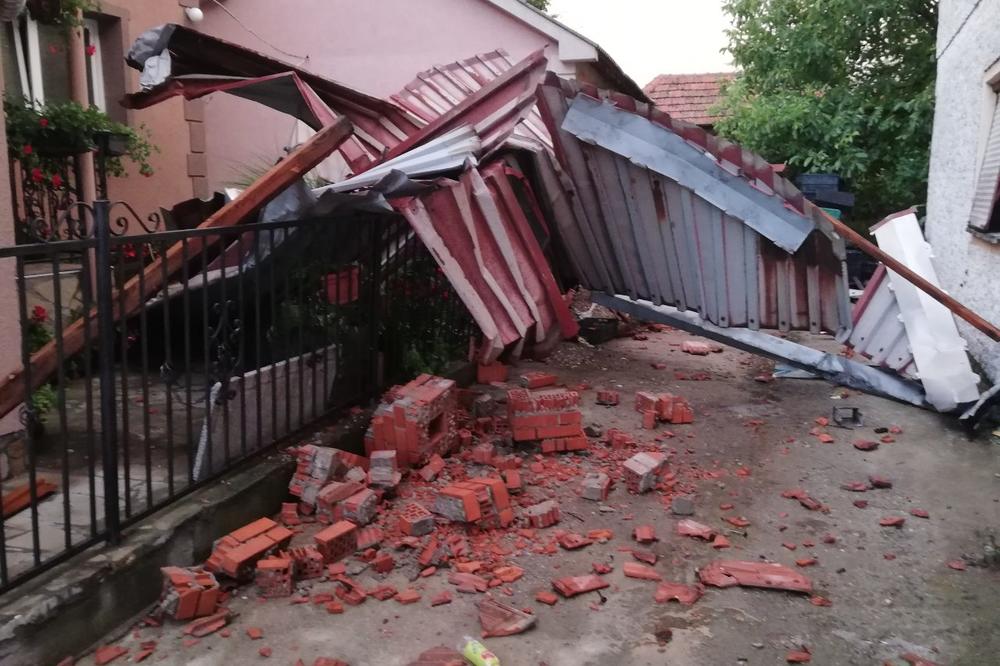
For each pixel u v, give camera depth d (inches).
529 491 185.8
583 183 257.3
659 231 255.3
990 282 273.9
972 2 316.2
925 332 246.1
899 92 520.4
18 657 111.1
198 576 135.3
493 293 214.8
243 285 173.0
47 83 314.8
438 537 159.0
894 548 161.3
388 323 233.9
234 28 466.3
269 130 469.4
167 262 149.3
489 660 117.4
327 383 201.8
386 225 218.7
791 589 142.5
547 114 243.8
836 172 504.1
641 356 329.1
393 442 194.1
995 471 201.3
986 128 297.0
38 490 151.0
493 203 207.8
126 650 123.4
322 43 465.4
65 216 143.6
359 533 159.2
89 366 128.4
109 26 350.9
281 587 139.6
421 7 451.5
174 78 217.8
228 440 164.4
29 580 119.0
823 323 247.1
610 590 143.3
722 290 254.1
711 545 161.8
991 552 157.2
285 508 167.9
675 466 205.5
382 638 128.0
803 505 181.9
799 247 233.0
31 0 271.3
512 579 145.7
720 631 130.1
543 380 253.8
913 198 505.7
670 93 734.5
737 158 230.1
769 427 237.6
